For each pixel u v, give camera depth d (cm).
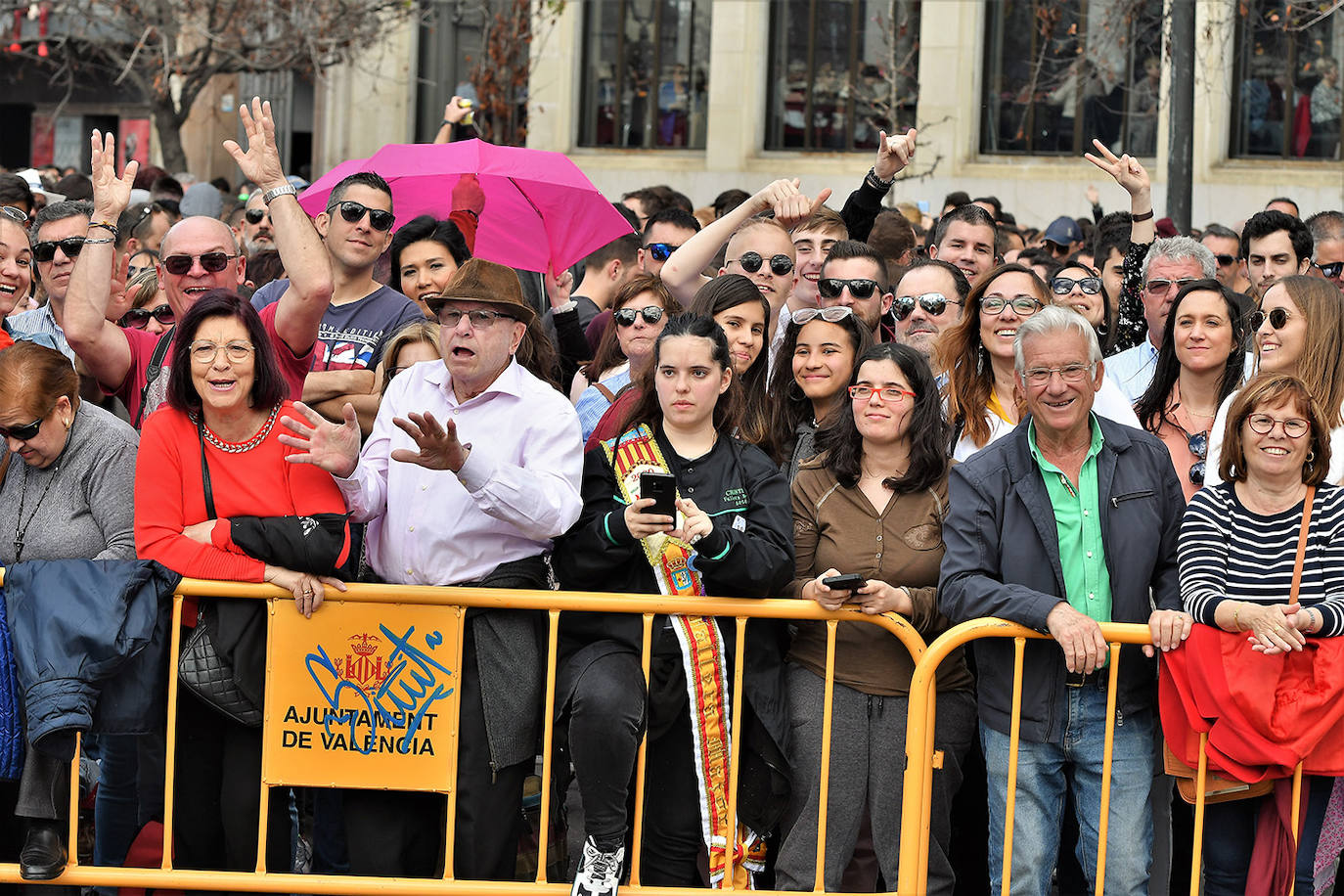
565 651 647
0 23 2742
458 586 634
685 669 630
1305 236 1071
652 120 2691
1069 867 739
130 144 3322
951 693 665
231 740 643
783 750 640
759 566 619
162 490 631
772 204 862
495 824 634
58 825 633
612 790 607
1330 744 610
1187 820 708
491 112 2700
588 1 2708
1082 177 2392
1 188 1190
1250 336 764
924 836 630
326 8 2353
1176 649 617
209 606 632
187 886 629
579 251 1038
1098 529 640
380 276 941
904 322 848
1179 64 1347
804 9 2602
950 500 655
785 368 757
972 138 2494
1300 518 618
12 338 819
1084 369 629
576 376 898
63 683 597
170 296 779
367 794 643
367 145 2902
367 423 726
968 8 2458
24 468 654
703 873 645
